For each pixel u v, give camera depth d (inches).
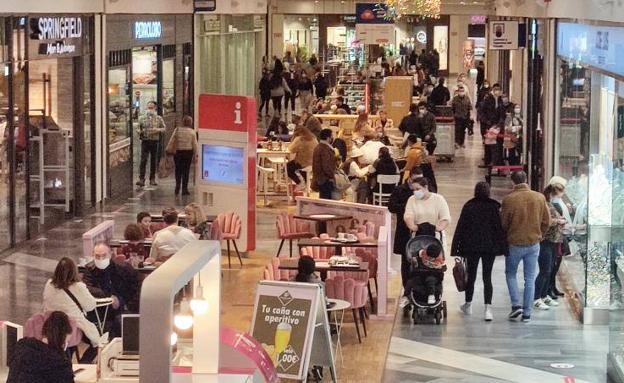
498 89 1727.4
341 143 1346.0
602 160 799.7
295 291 650.8
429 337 781.9
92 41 1256.8
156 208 1264.8
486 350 749.9
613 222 703.1
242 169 1024.9
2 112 1020.5
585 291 813.9
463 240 824.3
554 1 1039.6
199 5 1434.5
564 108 1021.2
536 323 819.4
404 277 865.5
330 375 692.1
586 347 758.5
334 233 984.3
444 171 1582.2
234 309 840.3
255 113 1032.2
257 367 453.4
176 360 475.2
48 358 505.7
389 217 953.5
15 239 1055.6
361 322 793.6
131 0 1279.5
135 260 780.0
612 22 729.6
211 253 385.7
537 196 814.5
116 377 503.5
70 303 634.8
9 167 1038.4
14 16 1031.6
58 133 1159.0
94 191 1267.2
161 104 1551.4
